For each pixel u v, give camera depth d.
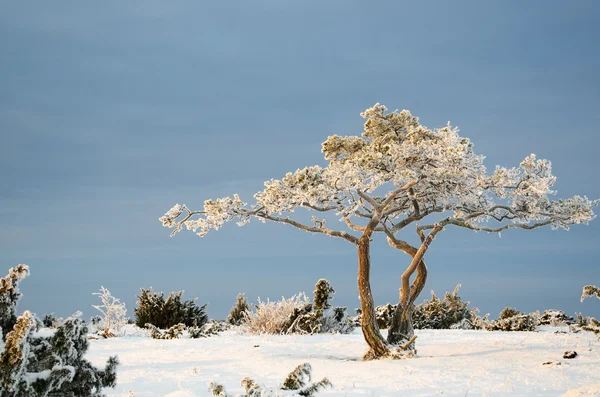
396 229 17.73
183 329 24.14
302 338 21.09
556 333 22.38
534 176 16.70
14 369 5.69
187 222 17.25
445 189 16.62
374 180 15.83
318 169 16.38
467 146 16.14
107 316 23.48
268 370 12.46
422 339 20.67
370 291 16.09
